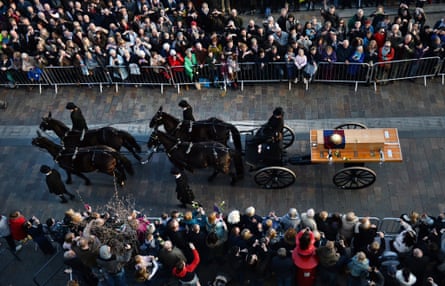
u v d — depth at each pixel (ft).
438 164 48.60
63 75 60.49
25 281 44.14
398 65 55.06
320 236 38.14
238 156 45.50
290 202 47.21
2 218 43.21
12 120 58.70
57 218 48.49
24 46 62.28
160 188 50.06
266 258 36.78
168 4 66.23
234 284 41.42
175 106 57.67
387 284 36.65
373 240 37.47
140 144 54.13
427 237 36.83
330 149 44.37
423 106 54.03
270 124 43.57
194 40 59.16
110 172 47.32
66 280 43.60
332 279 38.09
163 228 40.65
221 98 57.93
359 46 54.13
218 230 39.68
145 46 58.34
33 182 51.98
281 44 58.54
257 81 58.49
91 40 60.23
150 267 38.70
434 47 53.78
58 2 68.95
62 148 47.06
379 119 53.31
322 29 57.31
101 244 38.78
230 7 70.44
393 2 68.39
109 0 65.92
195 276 37.60
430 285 33.42
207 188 49.24
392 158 43.32
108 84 60.85
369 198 46.70
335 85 57.52
